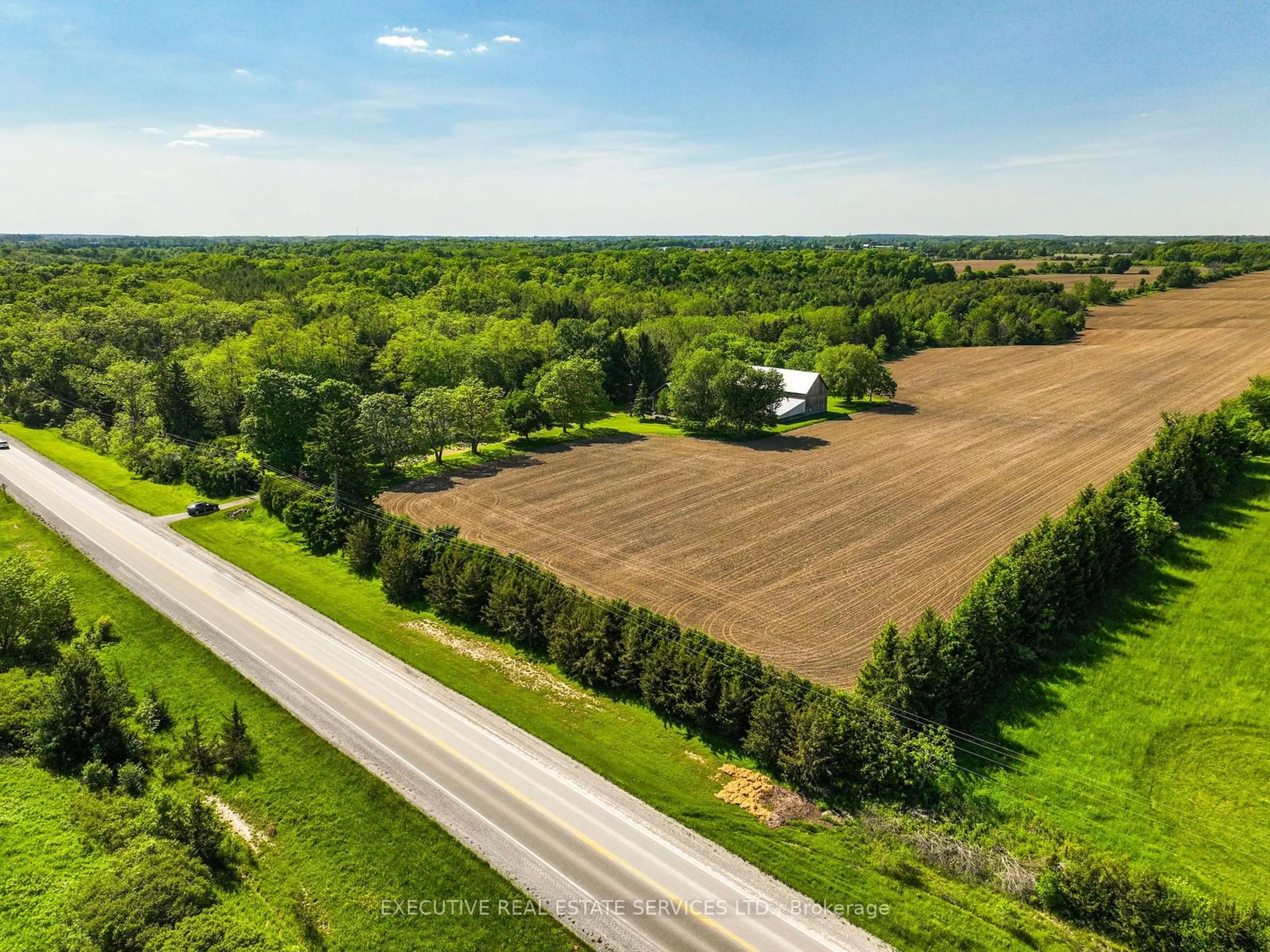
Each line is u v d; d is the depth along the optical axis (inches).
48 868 1126.4
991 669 1644.9
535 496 3002.0
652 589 2171.5
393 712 1595.7
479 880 1167.6
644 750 1502.2
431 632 1945.1
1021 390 4822.8
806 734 1390.3
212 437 3641.7
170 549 2438.5
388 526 2294.5
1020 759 1492.4
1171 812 1374.3
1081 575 1937.7
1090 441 3666.3
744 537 2566.4
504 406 3811.5
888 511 2795.3
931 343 6486.2
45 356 4146.2
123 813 1238.3
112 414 3983.8
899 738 1418.6
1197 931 1053.2
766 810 1343.5
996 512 2765.7
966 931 1102.4
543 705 1642.5
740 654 1638.8
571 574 2269.9
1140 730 1584.6
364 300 5531.5
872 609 2042.3
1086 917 1136.8
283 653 1820.9
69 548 2365.9
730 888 1171.9
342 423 2571.4
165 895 1042.1
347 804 1321.4
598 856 1225.4
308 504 2486.5
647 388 4665.4
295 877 1174.3
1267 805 1390.3
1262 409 3186.5
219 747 1423.5
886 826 1293.1
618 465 3442.4
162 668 1740.9
